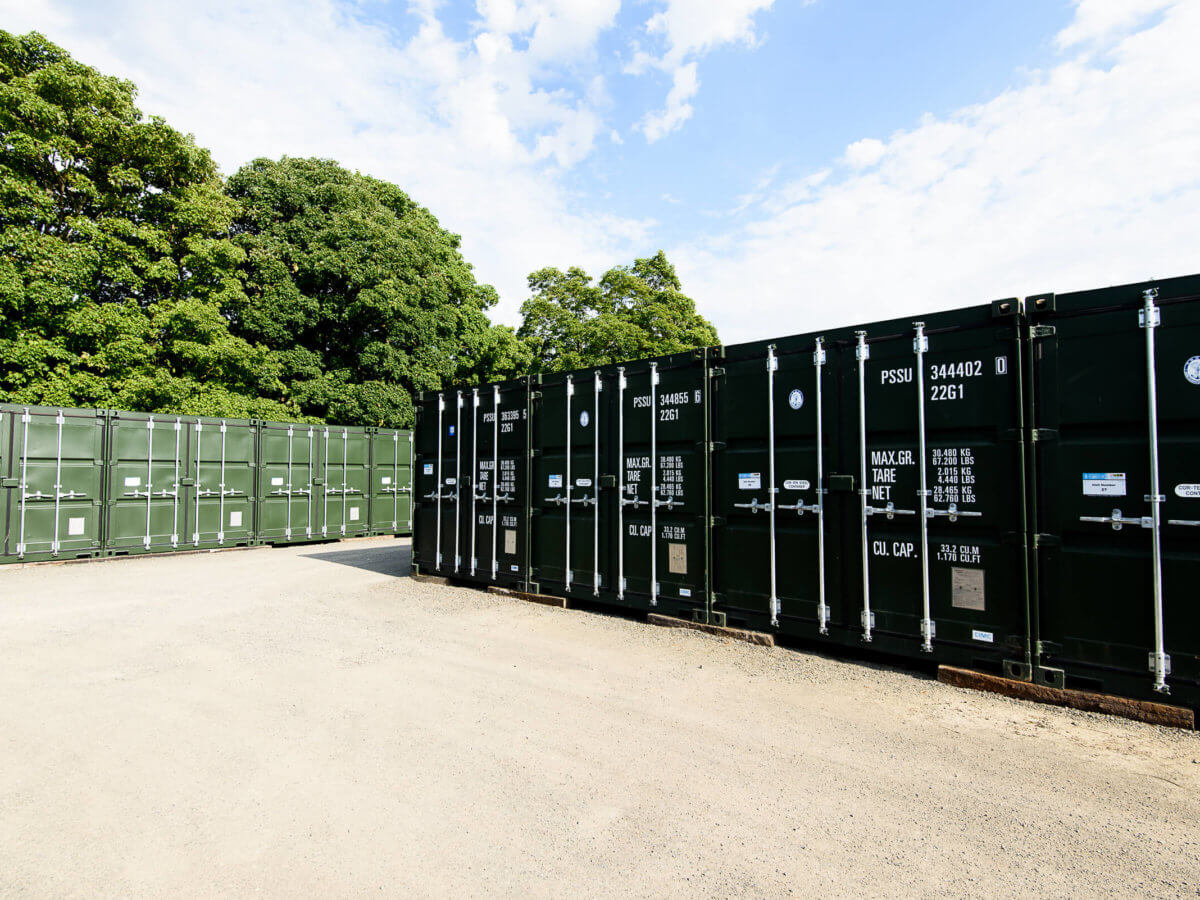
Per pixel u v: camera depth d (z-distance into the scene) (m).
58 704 5.01
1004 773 3.90
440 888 2.83
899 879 2.88
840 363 6.19
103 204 18.33
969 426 5.44
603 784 3.79
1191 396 4.54
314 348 23.17
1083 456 4.96
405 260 22.31
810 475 6.32
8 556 11.78
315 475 16.64
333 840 3.21
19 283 16.00
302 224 21.77
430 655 6.37
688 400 7.31
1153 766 3.97
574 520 8.42
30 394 16.20
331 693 5.29
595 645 6.70
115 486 13.14
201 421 14.48
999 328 5.32
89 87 17.47
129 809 3.49
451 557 10.12
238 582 10.38
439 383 24.20
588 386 8.34
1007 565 5.23
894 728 4.57
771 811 3.48
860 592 5.96
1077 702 4.86
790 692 5.29
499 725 4.65
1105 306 4.91
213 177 21.05
